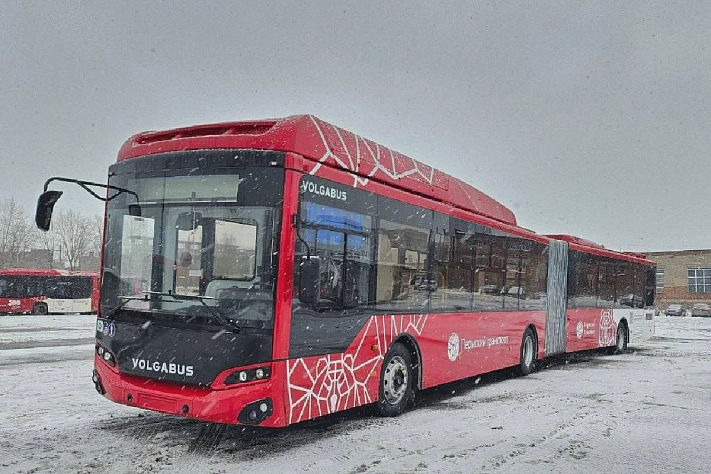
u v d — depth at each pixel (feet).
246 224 22.94
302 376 23.49
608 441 26.68
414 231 32.32
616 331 69.41
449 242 36.24
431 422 29.78
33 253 259.39
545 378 47.50
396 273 30.50
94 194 25.40
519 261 47.16
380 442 25.61
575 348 58.70
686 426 29.99
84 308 142.00
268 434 26.58
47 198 24.11
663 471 22.41
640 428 29.37
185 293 23.31
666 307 252.42
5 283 137.08
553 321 53.93
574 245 59.21
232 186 23.24
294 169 23.24
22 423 27.55
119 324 24.26
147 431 26.35
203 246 23.32
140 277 24.21
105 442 24.45
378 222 28.96
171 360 22.98
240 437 25.90
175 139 24.75
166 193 24.20
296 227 23.15
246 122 24.47
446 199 36.55
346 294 26.43
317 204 24.56
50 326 97.60
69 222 261.24
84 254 266.36
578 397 38.22
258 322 22.35
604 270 66.74
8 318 123.85
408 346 32.37
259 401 22.06
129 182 25.07
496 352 42.78
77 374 42.91
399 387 31.22
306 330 23.73
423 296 33.09
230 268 22.91
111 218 25.43
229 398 21.98
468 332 38.45
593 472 22.08
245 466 21.85
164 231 24.02
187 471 21.09
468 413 32.40
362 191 27.71
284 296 22.61
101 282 25.40
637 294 76.69
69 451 23.12
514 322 45.91
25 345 65.62
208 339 22.49
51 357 53.93
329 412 25.17
